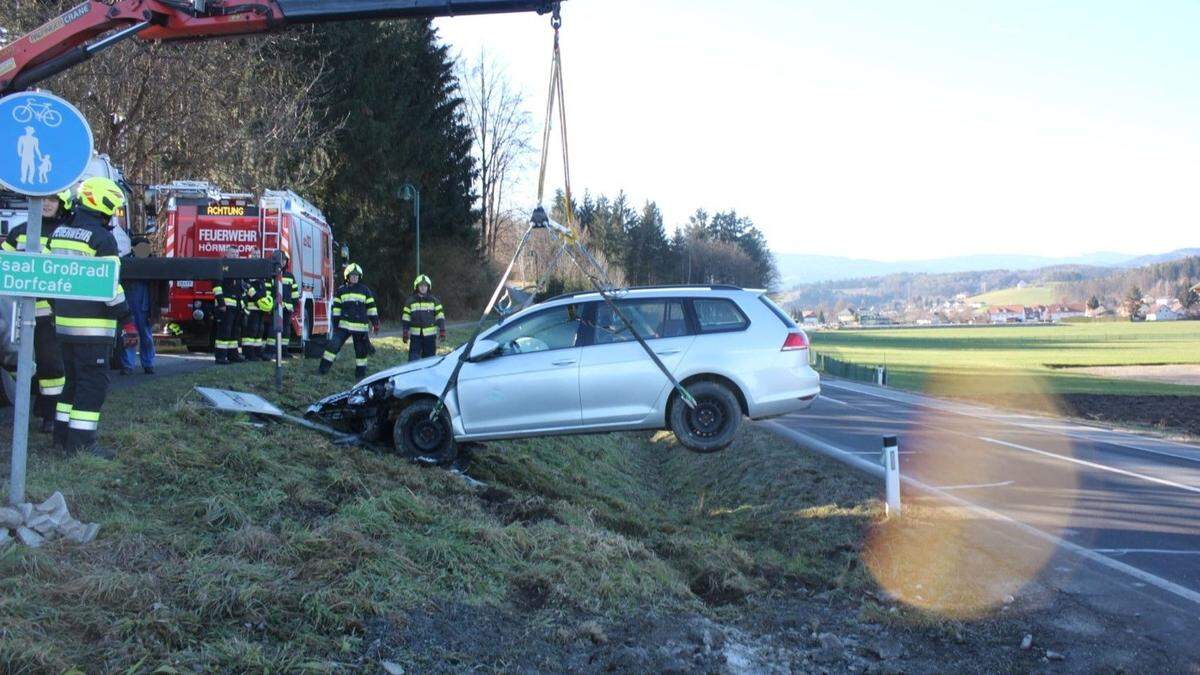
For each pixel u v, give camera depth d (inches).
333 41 1435.8
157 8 337.7
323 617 201.5
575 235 356.2
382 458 352.2
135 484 261.7
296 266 752.3
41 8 823.1
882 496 385.1
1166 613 252.8
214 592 198.7
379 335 1193.4
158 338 825.5
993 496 415.2
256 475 284.0
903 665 222.1
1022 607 257.1
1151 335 4128.9
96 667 165.9
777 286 5315.0
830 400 1071.6
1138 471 508.7
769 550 321.4
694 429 362.3
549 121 340.8
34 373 333.1
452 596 230.2
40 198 219.6
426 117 1764.3
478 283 1974.7
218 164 1094.4
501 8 331.6
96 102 904.3
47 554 199.9
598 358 366.3
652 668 210.5
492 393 367.2
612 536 302.0
